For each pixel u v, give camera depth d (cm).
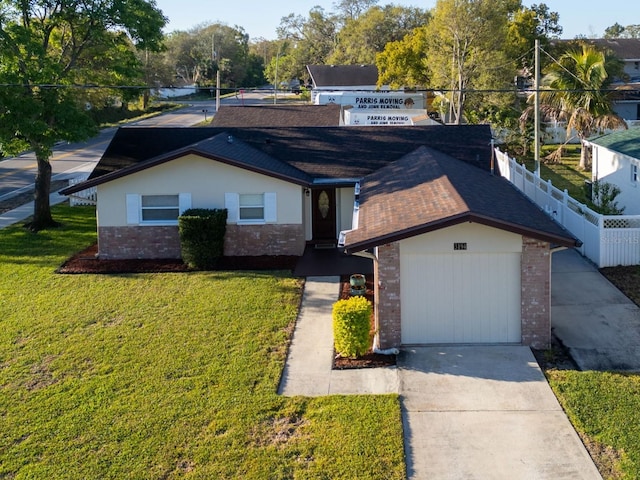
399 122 4662
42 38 2473
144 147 2434
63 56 2592
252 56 13650
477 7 4544
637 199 2342
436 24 4722
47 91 2289
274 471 937
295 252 2109
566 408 1086
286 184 2072
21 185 3638
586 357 1290
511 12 5409
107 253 2117
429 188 1609
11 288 1827
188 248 1961
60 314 1605
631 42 7219
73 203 3020
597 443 986
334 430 1040
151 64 8406
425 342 1374
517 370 1238
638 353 1299
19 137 2325
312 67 6900
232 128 2538
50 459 982
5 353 1377
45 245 2306
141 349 1376
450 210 1325
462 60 4634
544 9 6569
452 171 1822
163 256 2112
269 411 1108
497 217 1298
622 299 1593
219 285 1803
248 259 2067
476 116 4581
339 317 1295
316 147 2406
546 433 1020
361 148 2392
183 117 7225
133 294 1748
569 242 1284
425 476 925
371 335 1420
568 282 1730
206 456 977
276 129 2542
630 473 905
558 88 3369
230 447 1002
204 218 1942
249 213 2103
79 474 943
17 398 1177
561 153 3775
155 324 1517
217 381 1220
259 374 1246
